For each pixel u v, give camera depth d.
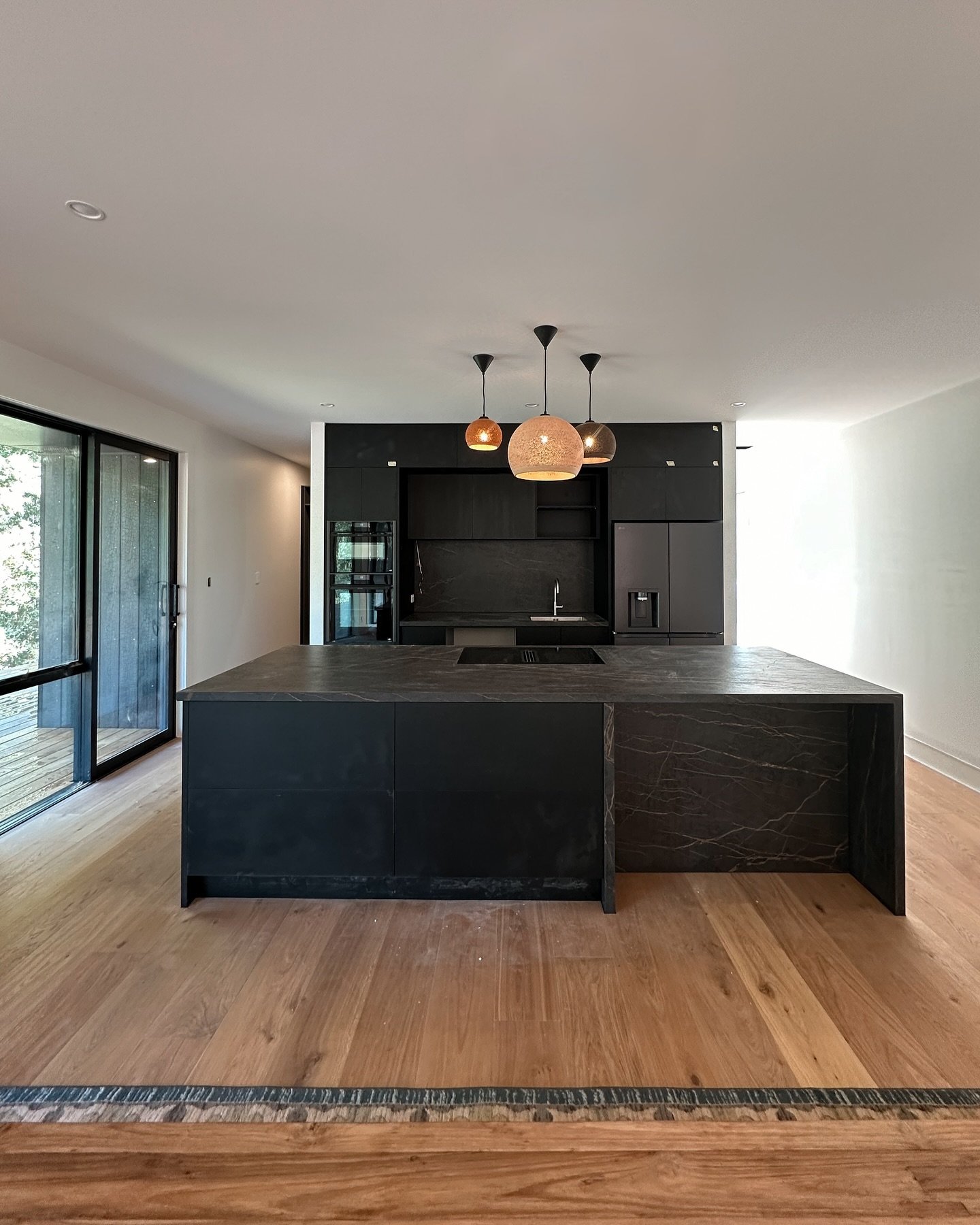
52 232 2.32
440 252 2.48
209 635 5.70
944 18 1.41
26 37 1.46
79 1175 1.48
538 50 1.50
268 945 2.35
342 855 2.62
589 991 2.09
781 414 5.15
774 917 2.55
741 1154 1.53
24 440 3.73
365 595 5.47
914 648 4.79
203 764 2.62
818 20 1.42
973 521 4.19
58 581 4.02
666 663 3.28
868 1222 1.38
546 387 4.33
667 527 5.41
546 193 2.09
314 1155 1.53
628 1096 1.68
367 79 1.59
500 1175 1.48
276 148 1.86
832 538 5.97
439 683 2.74
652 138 1.82
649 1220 1.38
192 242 2.40
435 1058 1.80
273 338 3.40
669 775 2.94
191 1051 1.83
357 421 5.34
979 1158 1.52
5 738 3.61
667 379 4.18
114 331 3.29
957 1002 2.04
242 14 1.40
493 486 5.81
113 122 1.74
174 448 5.09
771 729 2.93
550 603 6.07
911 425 4.82
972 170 1.98
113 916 2.56
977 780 4.12
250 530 6.58
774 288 2.81
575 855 2.61
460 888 2.70
